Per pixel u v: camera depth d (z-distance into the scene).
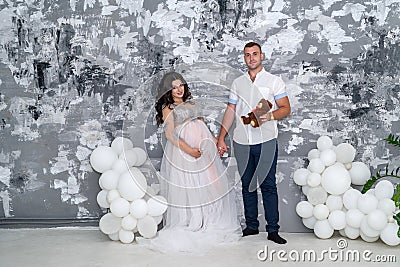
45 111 4.63
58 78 4.61
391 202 3.83
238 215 4.49
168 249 3.88
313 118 4.54
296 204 4.45
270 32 4.52
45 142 4.65
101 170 4.25
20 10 4.59
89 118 4.63
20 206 4.68
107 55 4.59
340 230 4.21
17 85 4.62
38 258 3.76
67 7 4.57
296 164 4.47
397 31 4.46
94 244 4.12
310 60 4.51
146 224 4.05
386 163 4.52
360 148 4.54
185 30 4.56
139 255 3.82
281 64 4.53
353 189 4.07
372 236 3.94
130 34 4.58
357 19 4.48
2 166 4.66
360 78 4.51
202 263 3.62
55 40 4.59
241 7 4.52
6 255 3.85
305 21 4.49
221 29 4.55
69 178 4.66
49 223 4.66
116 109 4.62
